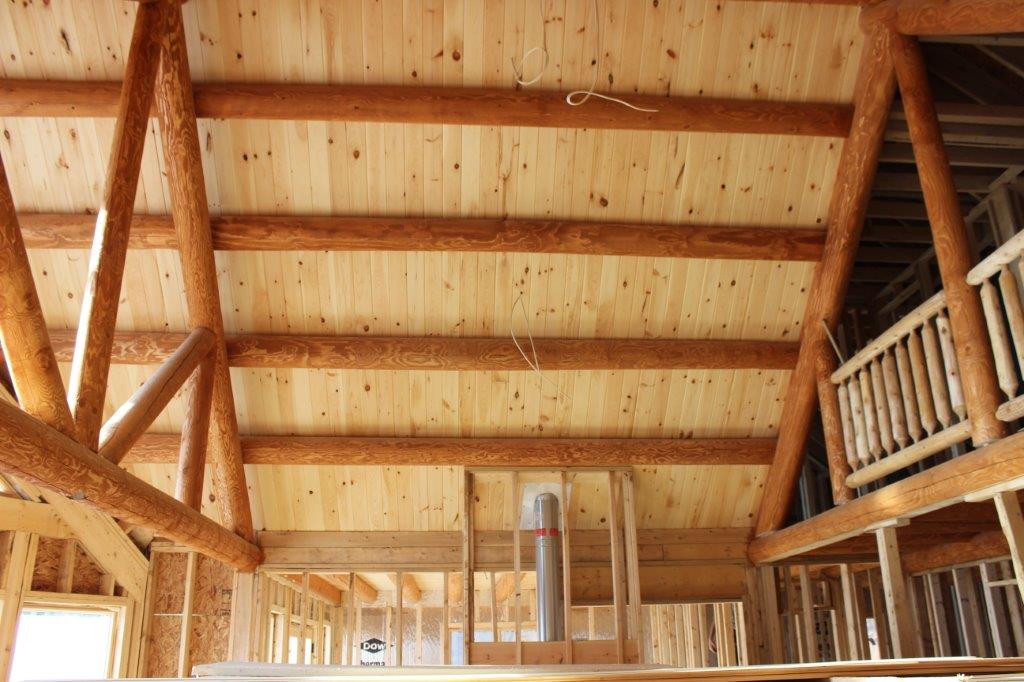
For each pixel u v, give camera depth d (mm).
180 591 8000
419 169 6109
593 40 5781
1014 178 6727
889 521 5566
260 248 6094
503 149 6062
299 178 6086
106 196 4340
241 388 6836
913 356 5301
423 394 6980
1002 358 4469
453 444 7086
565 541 7113
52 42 5574
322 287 6477
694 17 5750
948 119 5949
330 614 11594
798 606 9508
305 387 6867
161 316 6457
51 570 7250
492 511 7645
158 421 6961
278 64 5734
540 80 5855
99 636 7633
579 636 12547
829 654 9508
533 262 6477
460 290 6559
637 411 7199
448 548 7602
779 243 6305
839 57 5887
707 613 10078
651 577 7746
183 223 5730
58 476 3600
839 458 6293
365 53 5750
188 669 7719
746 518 7801
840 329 8773
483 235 6156
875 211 7535
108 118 5758
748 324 6824
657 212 6348
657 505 7691
